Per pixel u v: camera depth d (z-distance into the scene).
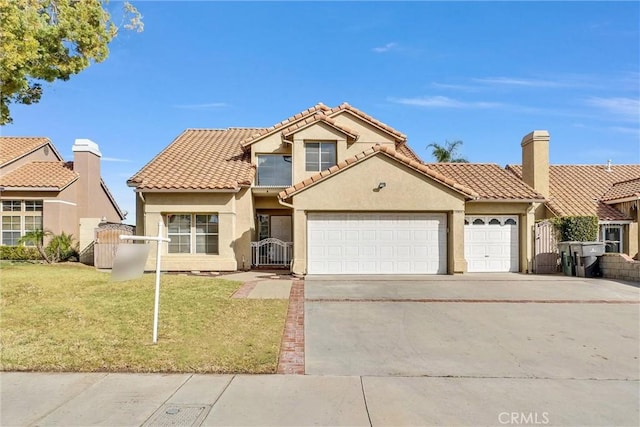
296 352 7.16
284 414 4.89
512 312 10.12
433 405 5.20
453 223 16.03
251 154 20.19
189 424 4.63
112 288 11.49
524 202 17.58
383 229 16.19
